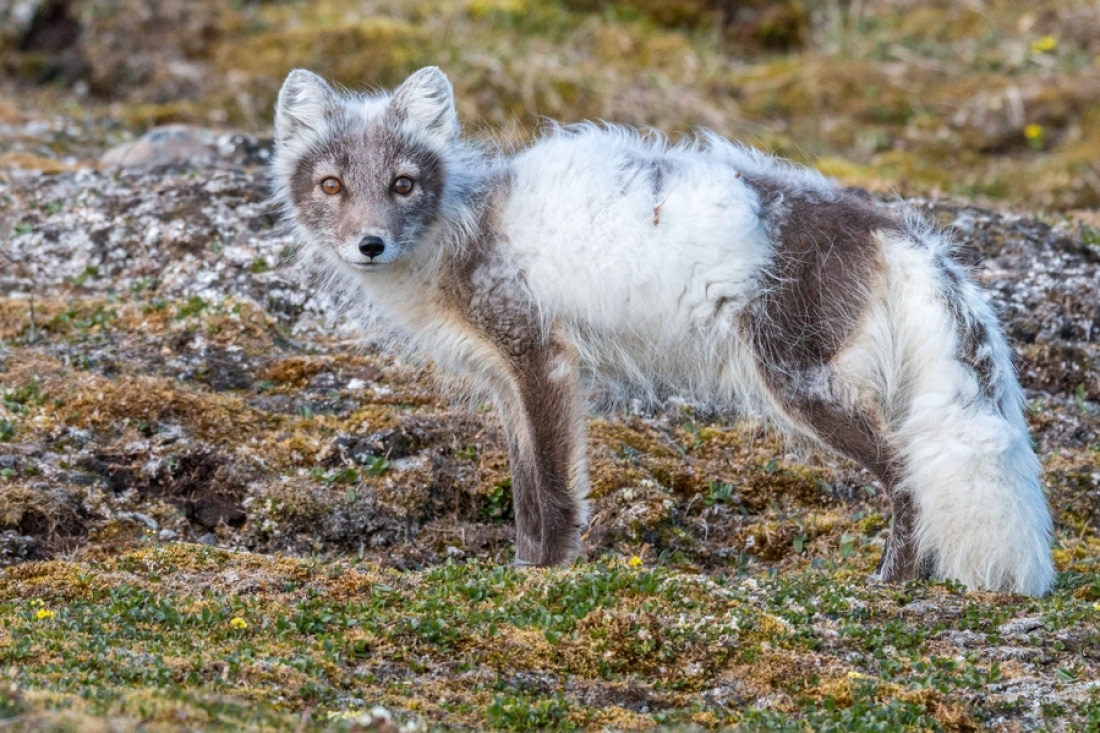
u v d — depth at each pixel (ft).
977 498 42.55
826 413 45.52
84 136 90.02
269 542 49.16
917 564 44.60
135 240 68.44
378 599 39.93
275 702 32.17
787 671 36.50
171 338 60.90
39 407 53.42
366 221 46.16
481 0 116.47
